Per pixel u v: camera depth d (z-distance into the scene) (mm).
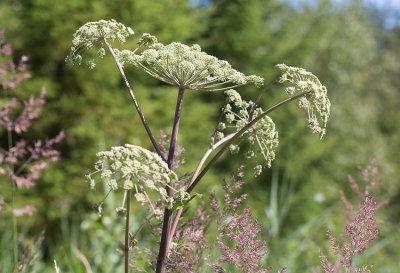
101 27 1648
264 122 1778
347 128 16969
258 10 15117
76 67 10008
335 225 3822
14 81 3209
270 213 3342
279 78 1640
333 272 1679
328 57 17859
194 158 10297
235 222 1652
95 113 10117
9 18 9906
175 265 1643
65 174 9328
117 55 1719
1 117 3078
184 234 1751
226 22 15086
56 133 10078
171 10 11445
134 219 3332
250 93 14289
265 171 13305
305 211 12734
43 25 10047
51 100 10000
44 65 10547
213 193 1738
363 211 1650
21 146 2975
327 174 15953
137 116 10453
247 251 1570
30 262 2355
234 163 11680
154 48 1717
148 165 1389
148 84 11555
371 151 16953
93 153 9602
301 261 3656
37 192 8758
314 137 14469
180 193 1473
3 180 8312
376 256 3881
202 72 1675
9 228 3227
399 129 22594
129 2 10516
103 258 3119
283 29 16828
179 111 1704
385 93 23844
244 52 15344
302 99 1551
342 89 17922
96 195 8969
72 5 9906
